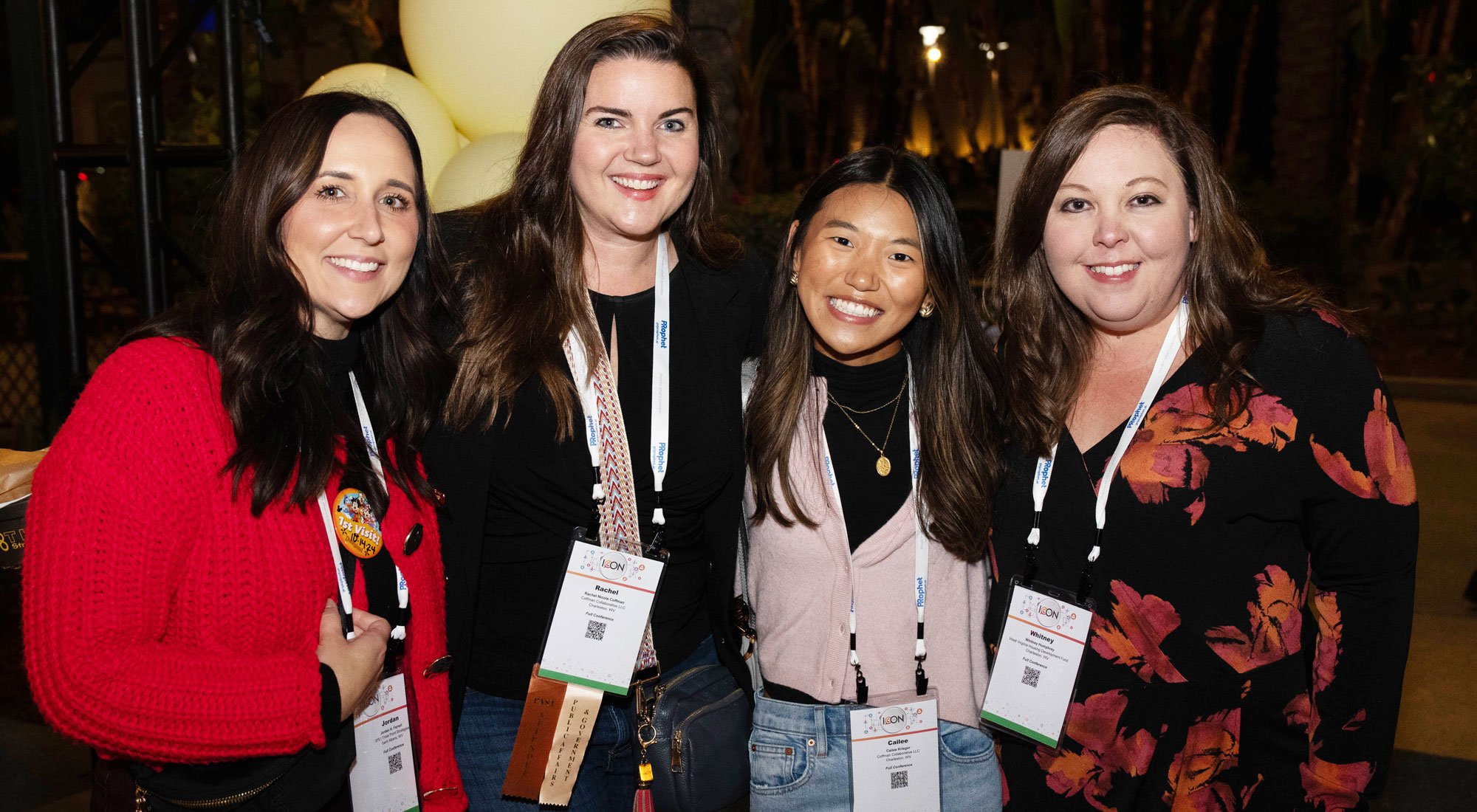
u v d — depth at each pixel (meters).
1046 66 18.11
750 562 1.99
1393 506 1.66
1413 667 3.85
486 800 1.83
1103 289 1.71
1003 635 1.84
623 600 1.79
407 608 1.61
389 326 1.72
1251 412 1.68
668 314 1.93
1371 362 1.68
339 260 1.50
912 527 1.89
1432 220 15.48
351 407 1.67
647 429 1.87
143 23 3.37
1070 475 1.81
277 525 1.42
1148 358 1.81
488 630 1.84
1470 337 10.73
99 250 3.63
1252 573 1.71
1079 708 1.79
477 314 1.79
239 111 3.67
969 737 1.92
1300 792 1.76
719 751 1.87
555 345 1.79
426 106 3.41
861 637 1.89
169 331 1.41
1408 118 13.66
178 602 1.36
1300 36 12.30
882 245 1.80
